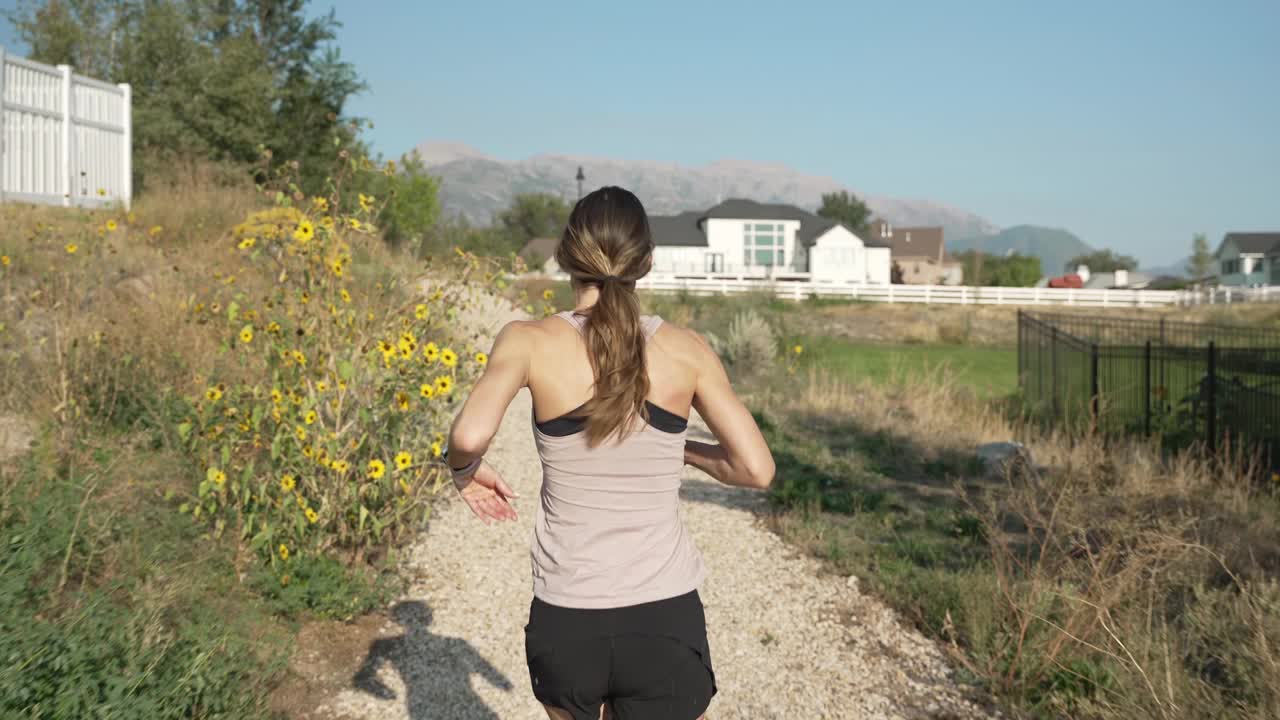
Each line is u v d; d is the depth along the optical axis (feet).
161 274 25.76
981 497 23.80
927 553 18.99
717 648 14.74
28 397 19.26
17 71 38.91
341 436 15.81
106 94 44.75
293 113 72.59
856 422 34.27
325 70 75.25
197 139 64.49
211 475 14.56
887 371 58.70
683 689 6.42
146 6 80.07
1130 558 14.40
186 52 76.74
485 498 6.85
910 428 33.58
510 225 387.55
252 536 15.34
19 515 13.25
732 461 6.86
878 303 122.83
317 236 16.75
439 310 18.56
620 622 6.28
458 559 17.71
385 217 54.75
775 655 14.55
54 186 40.96
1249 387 28.32
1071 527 16.03
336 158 70.38
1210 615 14.23
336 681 12.81
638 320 6.54
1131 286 246.47
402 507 16.28
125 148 45.83
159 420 18.03
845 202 383.65
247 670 11.57
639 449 6.45
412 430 16.99
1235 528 19.80
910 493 24.48
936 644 15.08
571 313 6.76
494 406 6.24
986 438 33.22
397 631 14.61
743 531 20.72
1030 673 13.53
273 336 16.20
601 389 6.33
